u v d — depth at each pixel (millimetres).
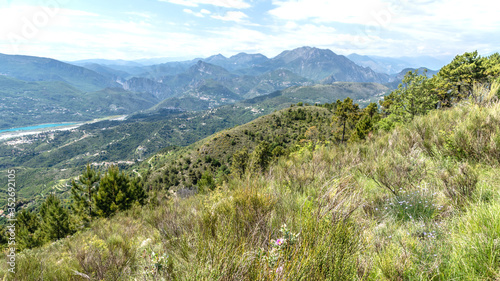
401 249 2043
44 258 5070
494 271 1604
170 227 3736
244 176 4492
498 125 4102
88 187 21531
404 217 2881
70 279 3564
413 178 3912
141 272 2443
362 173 4797
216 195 3938
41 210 20781
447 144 4504
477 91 6598
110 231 7164
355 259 1815
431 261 1863
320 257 1638
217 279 1627
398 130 7297
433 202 2957
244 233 2314
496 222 1898
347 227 1962
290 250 1756
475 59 27875
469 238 1919
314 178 4637
